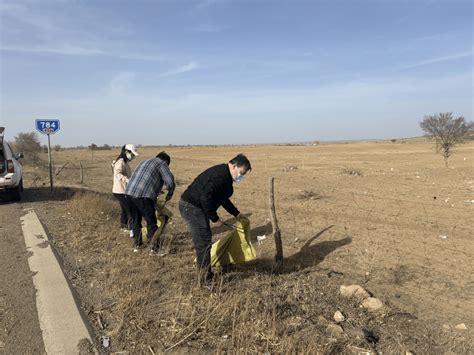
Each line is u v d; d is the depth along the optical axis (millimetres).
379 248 7242
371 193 12586
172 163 33250
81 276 5988
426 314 4941
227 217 10172
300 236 8188
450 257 6676
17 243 7734
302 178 17391
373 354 4070
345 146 65500
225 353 3979
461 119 21734
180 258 6668
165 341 4180
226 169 5246
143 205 6699
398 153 39219
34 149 36188
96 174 26125
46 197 13883
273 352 3986
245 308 4664
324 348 4090
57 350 4055
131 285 5402
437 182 14438
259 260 6738
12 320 4648
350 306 5086
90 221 9320
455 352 4160
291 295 5320
